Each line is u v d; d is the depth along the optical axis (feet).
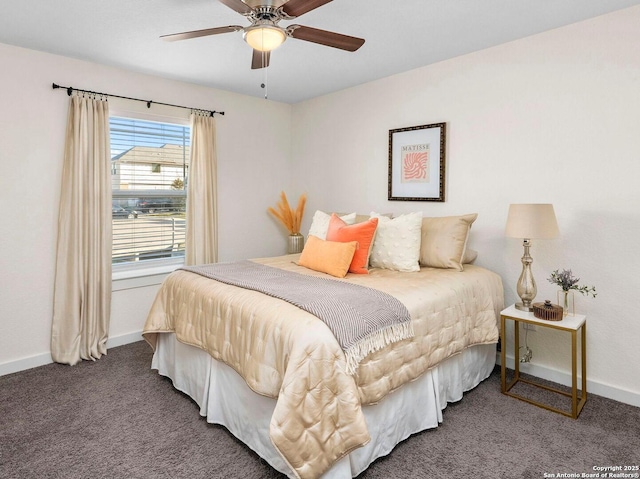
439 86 10.63
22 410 7.69
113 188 11.44
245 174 14.08
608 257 8.07
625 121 7.72
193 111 12.52
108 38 8.86
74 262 10.07
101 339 10.66
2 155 9.27
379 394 5.88
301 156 15.06
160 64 10.61
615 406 7.84
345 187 13.44
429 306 7.01
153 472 5.90
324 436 5.17
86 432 6.94
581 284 8.45
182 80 12.11
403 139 11.48
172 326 8.41
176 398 8.20
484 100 9.76
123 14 7.72
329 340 5.37
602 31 7.89
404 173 11.52
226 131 13.44
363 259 9.04
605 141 7.98
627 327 7.91
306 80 12.19
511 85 9.26
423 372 6.72
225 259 13.73
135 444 6.59
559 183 8.64
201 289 7.79
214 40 8.96
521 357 9.46
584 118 8.22
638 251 7.71
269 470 5.97
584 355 8.02
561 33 8.43
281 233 15.31
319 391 5.21
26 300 9.73
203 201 12.55
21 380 9.06
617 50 7.73
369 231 9.19
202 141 12.50
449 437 6.80
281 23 8.15
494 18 7.99
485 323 8.43
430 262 9.45
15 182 9.46
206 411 7.36
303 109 14.83
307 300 6.26
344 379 5.33
